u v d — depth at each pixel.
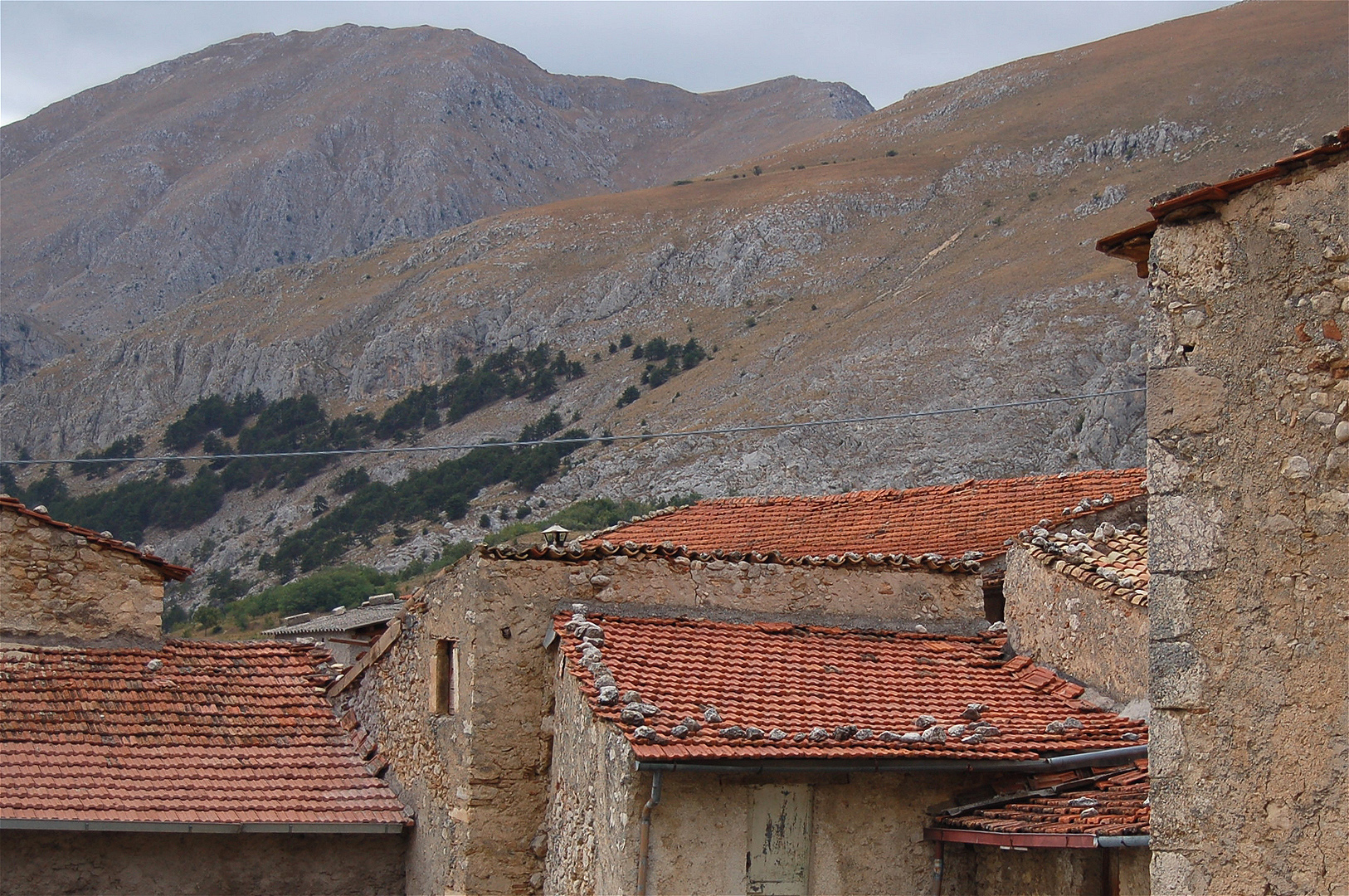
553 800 13.30
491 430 144.38
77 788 14.00
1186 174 167.38
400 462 130.50
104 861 13.95
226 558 113.19
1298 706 6.80
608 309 179.50
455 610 14.32
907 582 15.45
